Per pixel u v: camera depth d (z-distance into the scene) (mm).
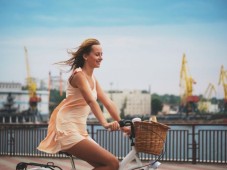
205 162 9148
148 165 2877
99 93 3191
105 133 10047
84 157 2896
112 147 9984
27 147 10430
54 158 9969
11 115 103750
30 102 103562
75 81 2936
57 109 3062
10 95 104750
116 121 2869
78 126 2963
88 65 3078
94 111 2865
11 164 8883
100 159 2863
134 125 2857
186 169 8164
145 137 2791
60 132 2934
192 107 97375
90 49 3053
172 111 155125
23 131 10484
